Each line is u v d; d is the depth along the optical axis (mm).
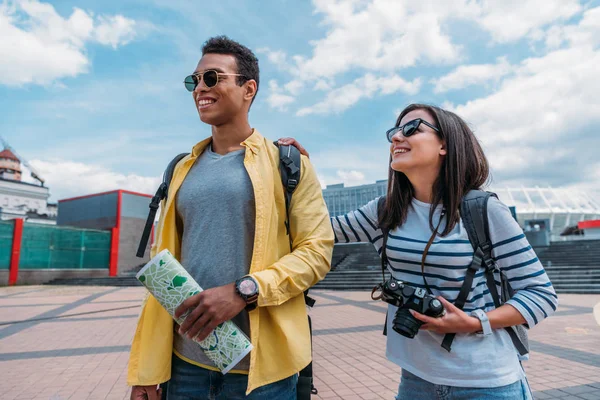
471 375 1208
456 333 1245
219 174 1503
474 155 1414
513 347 1284
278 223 1471
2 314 9078
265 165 1473
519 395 1235
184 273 1253
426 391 1293
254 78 1596
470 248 1285
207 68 1480
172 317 1320
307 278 1345
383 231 1511
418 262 1351
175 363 1440
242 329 1368
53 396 3613
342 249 24328
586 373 3998
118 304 10758
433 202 1389
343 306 9617
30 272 19547
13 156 54500
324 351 5121
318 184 1571
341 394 3574
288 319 1376
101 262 22984
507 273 1298
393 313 1474
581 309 8164
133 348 1423
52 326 7363
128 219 25438
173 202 1560
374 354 4934
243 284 1212
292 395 1418
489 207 1298
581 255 17172
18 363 4766
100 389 3805
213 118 1519
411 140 1375
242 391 1326
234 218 1442
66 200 27594
